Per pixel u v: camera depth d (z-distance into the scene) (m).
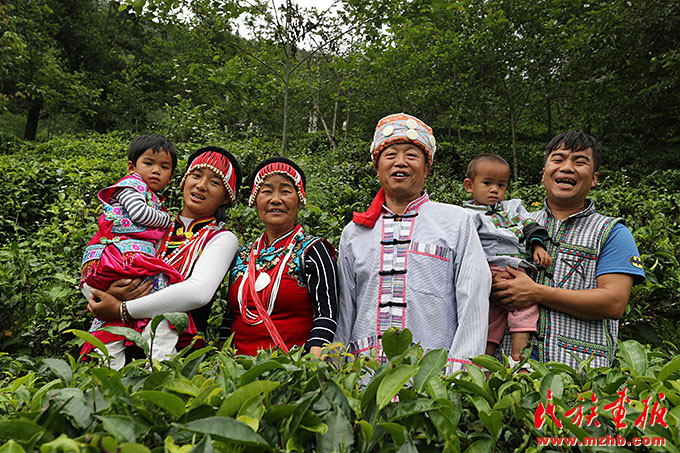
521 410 1.04
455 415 1.04
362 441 0.95
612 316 1.88
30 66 16.95
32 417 0.91
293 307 2.04
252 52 6.48
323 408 1.00
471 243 1.98
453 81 12.43
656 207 4.48
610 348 1.92
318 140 16.11
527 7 10.91
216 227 2.25
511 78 11.64
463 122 16.25
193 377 1.11
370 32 5.25
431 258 1.98
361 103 15.79
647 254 3.17
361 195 4.93
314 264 2.06
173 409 0.91
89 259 2.05
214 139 8.72
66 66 20.77
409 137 2.11
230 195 2.35
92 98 18.72
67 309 2.85
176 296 1.89
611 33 10.91
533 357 1.97
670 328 3.03
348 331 2.08
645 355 1.33
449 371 1.73
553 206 2.22
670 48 10.95
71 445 0.69
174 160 2.56
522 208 2.51
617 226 2.03
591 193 5.18
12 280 2.97
